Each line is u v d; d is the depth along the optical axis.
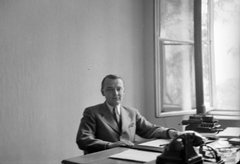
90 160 1.81
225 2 4.57
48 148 3.07
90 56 3.59
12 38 2.75
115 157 1.86
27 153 2.87
